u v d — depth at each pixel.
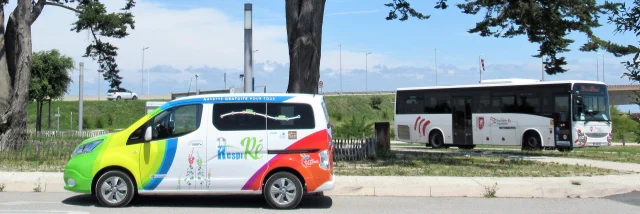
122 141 10.11
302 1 18.00
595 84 23.55
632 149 26.97
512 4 18.08
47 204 10.53
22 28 20.67
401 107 28.69
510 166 16.53
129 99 68.56
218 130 9.98
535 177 14.05
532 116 24.03
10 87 21.20
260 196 11.78
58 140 20.66
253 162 9.94
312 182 9.93
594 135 23.11
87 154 10.16
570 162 18.56
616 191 12.72
